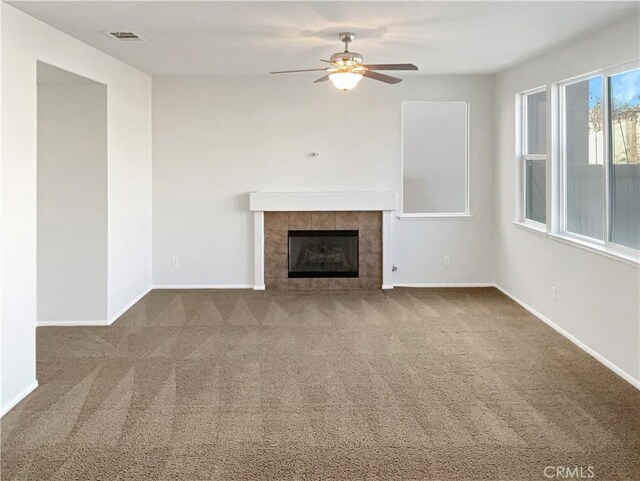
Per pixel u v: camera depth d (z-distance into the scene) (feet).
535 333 18.62
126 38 16.92
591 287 16.39
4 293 12.93
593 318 16.29
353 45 18.11
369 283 25.52
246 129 25.13
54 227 19.63
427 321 20.10
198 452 10.94
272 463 10.52
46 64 15.34
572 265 17.66
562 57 18.13
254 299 23.47
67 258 19.67
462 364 15.71
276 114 25.13
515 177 22.77
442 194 26.16
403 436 11.53
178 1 13.15
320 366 15.61
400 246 25.84
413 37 16.96
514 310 21.59
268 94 25.04
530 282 21.36
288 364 15.79
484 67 22.79
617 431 11.67
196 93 24.94
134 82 22.59
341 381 14.52
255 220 25.12
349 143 25.29
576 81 17.89
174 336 18.44
